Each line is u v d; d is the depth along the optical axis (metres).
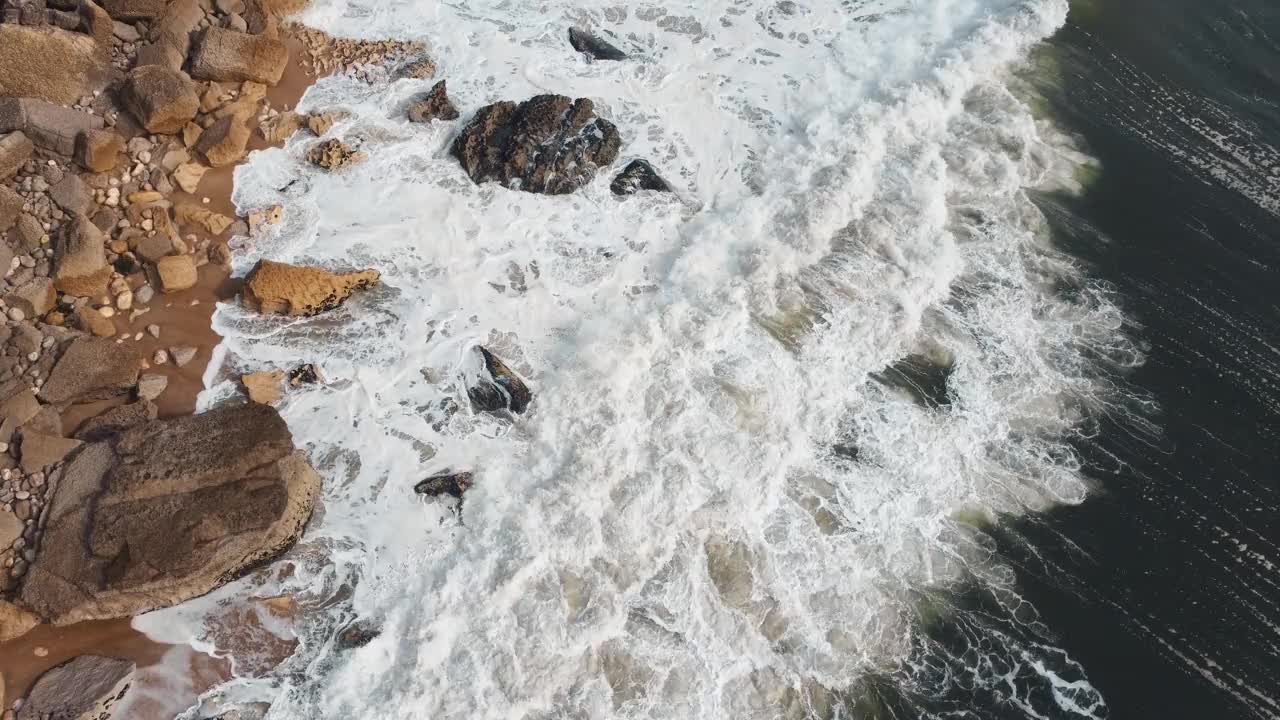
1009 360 10.84
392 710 7.79
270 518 8.30
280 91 12.08
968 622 9.03
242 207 10.92
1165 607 9.18
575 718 8.09
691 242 11.25
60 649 8.02
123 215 10.32
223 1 12.08
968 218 12.08
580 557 8.78
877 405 10.30
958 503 9.76
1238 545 9.61
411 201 11.30
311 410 9.59
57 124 10.23
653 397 9.85
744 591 8.93
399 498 9.05
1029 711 8.57
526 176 11.53
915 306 11.09
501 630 8.27
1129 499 9.88
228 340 9.91
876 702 8.54
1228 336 11.23
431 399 9.77
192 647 8.16
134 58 11.33
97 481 8.43
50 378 8.99
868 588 9.12
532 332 10.36
